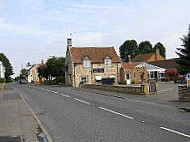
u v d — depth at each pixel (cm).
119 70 6378
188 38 5553
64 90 4156
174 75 6775
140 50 13125
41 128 1202
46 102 2394
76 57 6197
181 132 991
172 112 1515
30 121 1395
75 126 1207
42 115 1608
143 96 2584
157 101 2100
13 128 1217
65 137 1003
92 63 6194
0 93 3738
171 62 7619
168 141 871
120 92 3203
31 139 1002
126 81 6266
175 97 2352
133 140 902
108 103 2112
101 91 3547
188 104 1817
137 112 1559
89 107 1888
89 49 6456
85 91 3728
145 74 6500
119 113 1545
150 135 964
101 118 1395
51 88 4978
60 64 7594
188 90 1962
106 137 964
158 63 7975
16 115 1620
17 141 959
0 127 1246
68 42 6444
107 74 6275
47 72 7981
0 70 9650
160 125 1141
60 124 1283
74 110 1759
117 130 1076
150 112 1539
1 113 1722
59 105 2105
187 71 5375
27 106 2094
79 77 6103
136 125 1166
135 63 7044
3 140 977
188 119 1273
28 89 4819
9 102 2434
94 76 6191
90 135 1009
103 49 6531
